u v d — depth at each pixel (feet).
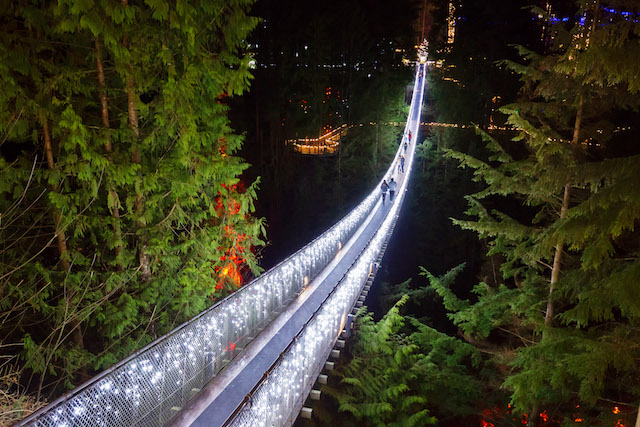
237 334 22.02
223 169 26.48
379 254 45.91
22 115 18.97
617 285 13.99
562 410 30.04
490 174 29.25
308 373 20.80
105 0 18.04
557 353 21.89
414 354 38.27
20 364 20.48
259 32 104.12
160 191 25.05
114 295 23.94
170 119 23.15
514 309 30.07
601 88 24.81
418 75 155.84
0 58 17.44
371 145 120.67
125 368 14.51
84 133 19.15
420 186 116.06
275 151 105.09
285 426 17.87
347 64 116.67
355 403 29.99
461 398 34.37
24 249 20.85
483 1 118.11
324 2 110.52
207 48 25.03
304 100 108.78
